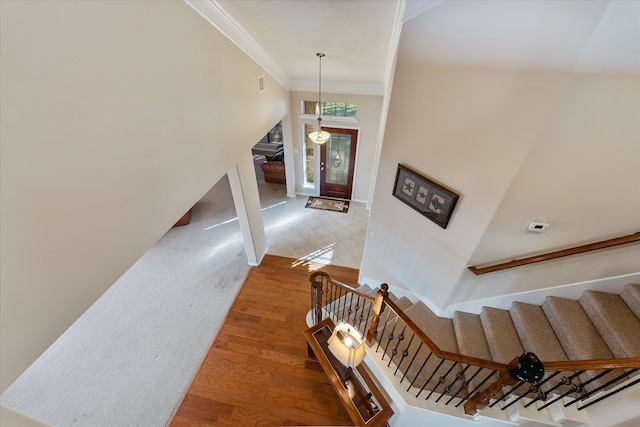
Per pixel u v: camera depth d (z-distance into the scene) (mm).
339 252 5098
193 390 3080
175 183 2408
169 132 2234
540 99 1870
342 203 6520
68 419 2861
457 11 1836
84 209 1618
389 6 2299
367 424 2309
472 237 2598
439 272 3109
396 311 2170
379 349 2686
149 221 2172
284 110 5148
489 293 2934
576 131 1871
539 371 1616
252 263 4676
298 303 4074
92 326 3676
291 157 6129
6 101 1188
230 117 3160
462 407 2238
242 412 2922
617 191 2033
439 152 2520
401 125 2625
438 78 2199
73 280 1623
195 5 2250
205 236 5309
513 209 2318
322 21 2699
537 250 2496
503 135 2104
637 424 1620
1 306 1280
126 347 3461
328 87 5141
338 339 2312
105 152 1699
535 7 1632
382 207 3367
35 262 1396
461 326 2928
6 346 1327
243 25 2908
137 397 3023
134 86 1836
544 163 2047
